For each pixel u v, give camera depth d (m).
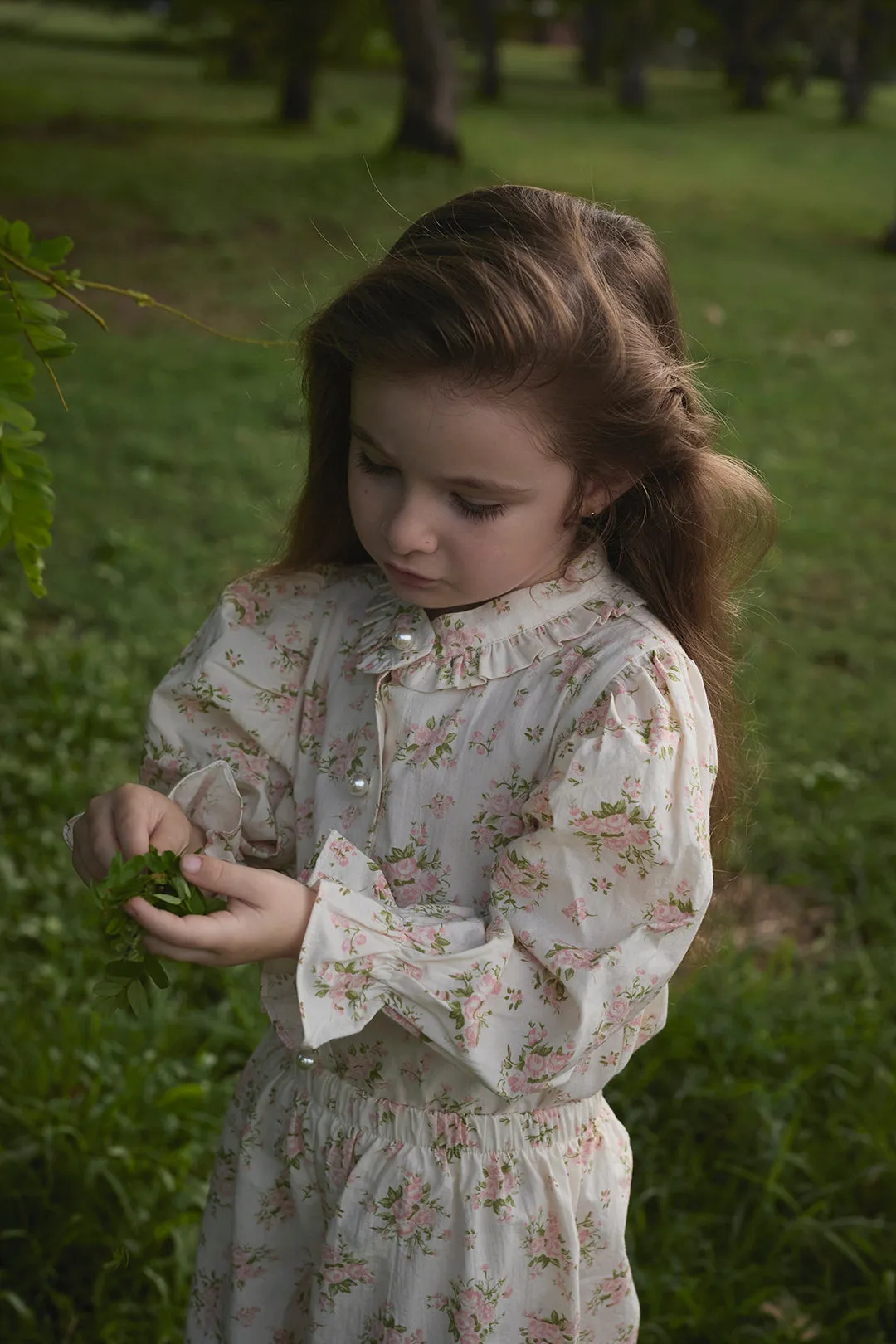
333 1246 1.68
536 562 1.57
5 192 13.95
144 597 5.57
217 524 6.63
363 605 1.81
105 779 4.12
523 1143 1.67
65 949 3.38
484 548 1.51
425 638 1.67
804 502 7.82
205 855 1.60
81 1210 2.59
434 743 1.65
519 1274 1.68
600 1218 1.74
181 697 1.82
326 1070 1.74
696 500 1.70
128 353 9.68
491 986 1.50
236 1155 1.83
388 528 1.53
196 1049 3.17
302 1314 1.80
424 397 1.45
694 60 42.19
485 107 26.34
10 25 34.88
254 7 19.73
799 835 4.24
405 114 17.62
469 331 1.41
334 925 1.46
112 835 1.65
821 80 40.31
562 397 1.47
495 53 27.95
